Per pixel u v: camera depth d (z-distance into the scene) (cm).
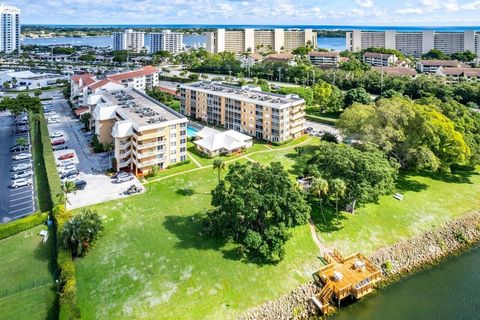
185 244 7956
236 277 7156
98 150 12800
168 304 6556
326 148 9944
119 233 8312
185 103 17875
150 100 14188
